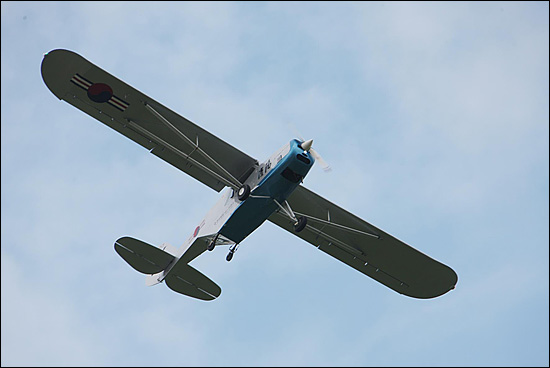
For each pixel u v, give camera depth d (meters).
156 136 50.88
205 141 50.44
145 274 63.66
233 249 52.09
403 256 57.81
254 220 50.94
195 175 52.91
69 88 48.03
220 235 52.66
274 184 48.56
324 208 54.75
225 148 50.56
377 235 56.34
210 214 55.94
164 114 48.91
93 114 50.00
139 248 58.22
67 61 46.19
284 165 47.69
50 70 46.75
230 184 50.62
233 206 51.44
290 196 53.94
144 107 48.69
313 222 56.72
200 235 56.31
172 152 51.66
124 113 49.53
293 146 47.81
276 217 56.97
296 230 49.88
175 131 49.66
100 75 47.00
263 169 50.03
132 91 47.75
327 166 47.34
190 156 51.84
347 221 55.66
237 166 51.78
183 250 58.81
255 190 49.12
